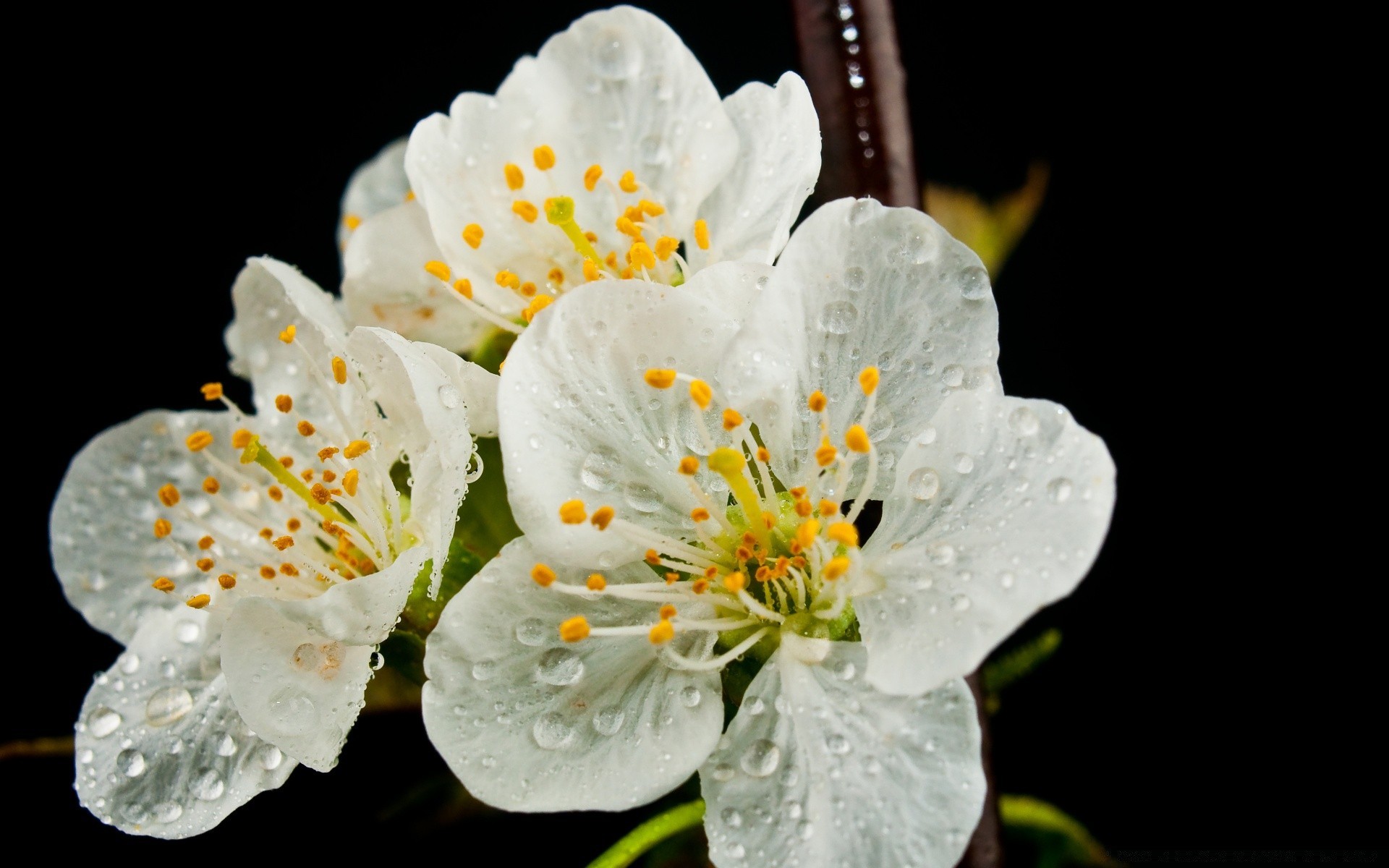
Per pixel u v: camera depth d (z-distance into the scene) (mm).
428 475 165
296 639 162
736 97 176
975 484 159
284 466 173
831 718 160
